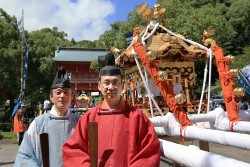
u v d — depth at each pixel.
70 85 3.25
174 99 4.36
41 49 27.81
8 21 27.20
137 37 5.36
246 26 36.06
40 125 3.21
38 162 3.13
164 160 6.59
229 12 36.66
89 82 45.81
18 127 13.66
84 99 12.42
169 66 5.85
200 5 38.12
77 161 2.45
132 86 6.41
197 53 5.65
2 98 27.94
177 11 23.39
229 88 4.90
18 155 3.16
